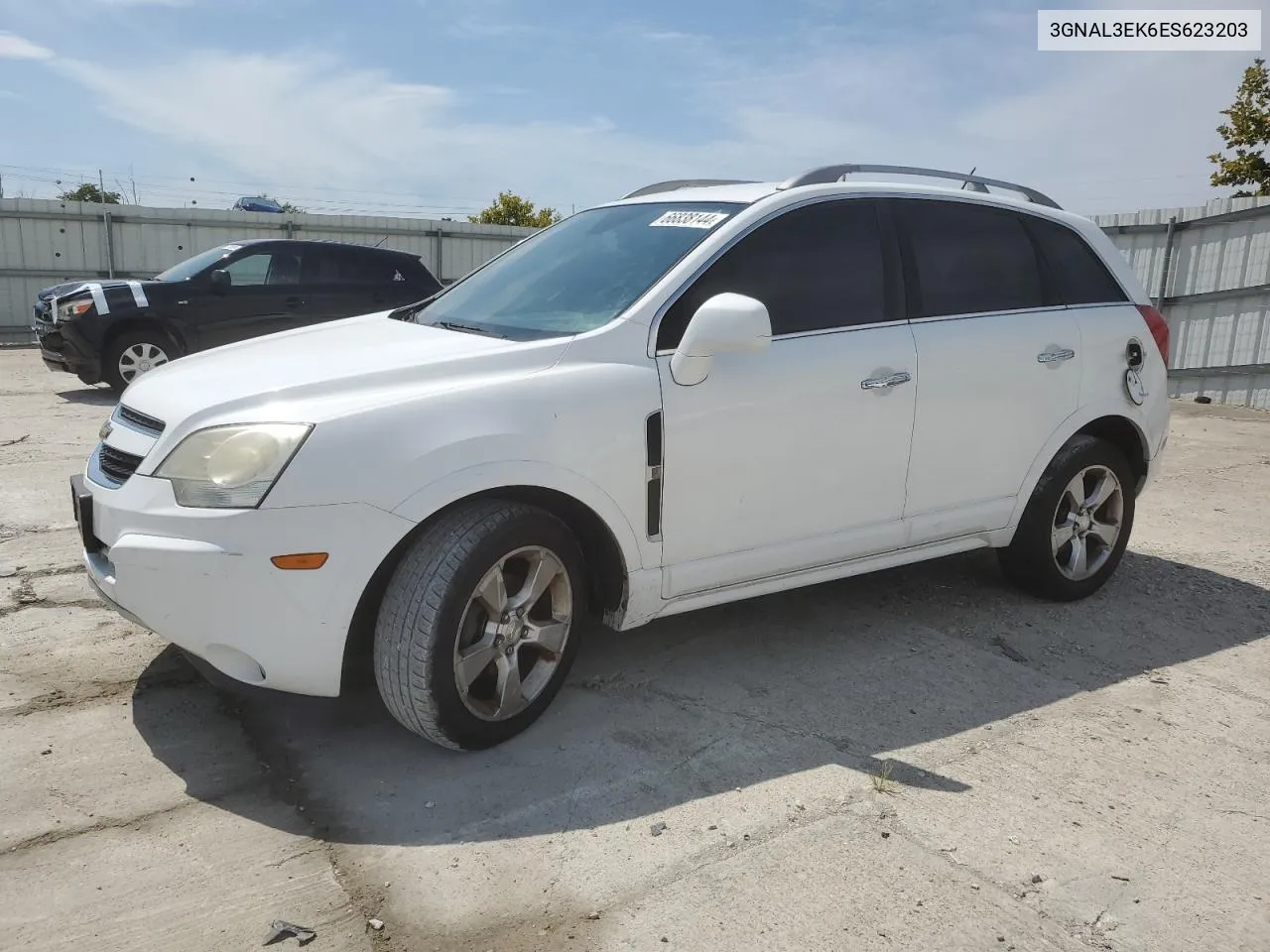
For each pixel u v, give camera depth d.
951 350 3.83
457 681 2.86
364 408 2.76
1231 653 4.01
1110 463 4.42
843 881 2.45
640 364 3.17
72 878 2.41
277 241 10.67
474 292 3.96
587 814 2.72
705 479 3.29
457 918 2.30
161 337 9.98
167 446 2.79
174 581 2.68
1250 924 2.34
